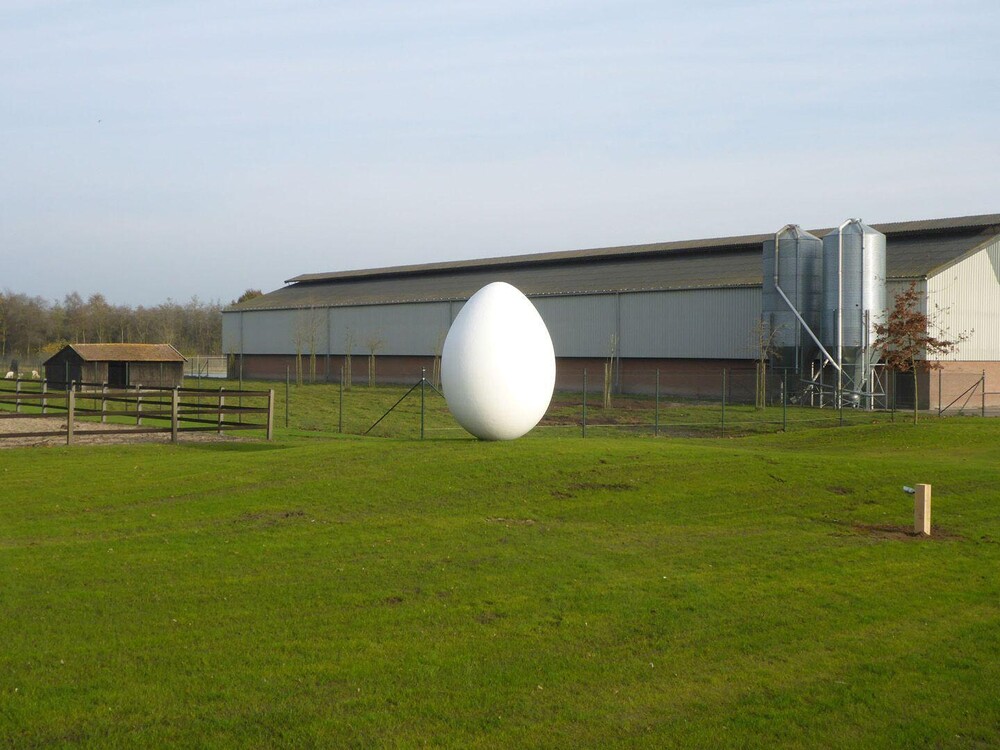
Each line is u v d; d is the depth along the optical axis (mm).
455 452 20125
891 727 7887
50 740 7227
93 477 18203
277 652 9180
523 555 13305
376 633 9812
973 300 47781
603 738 7578
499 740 7480
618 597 11328
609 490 17953
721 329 51656
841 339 44906
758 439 29953
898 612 11062
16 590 10852
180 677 8492
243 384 64375
